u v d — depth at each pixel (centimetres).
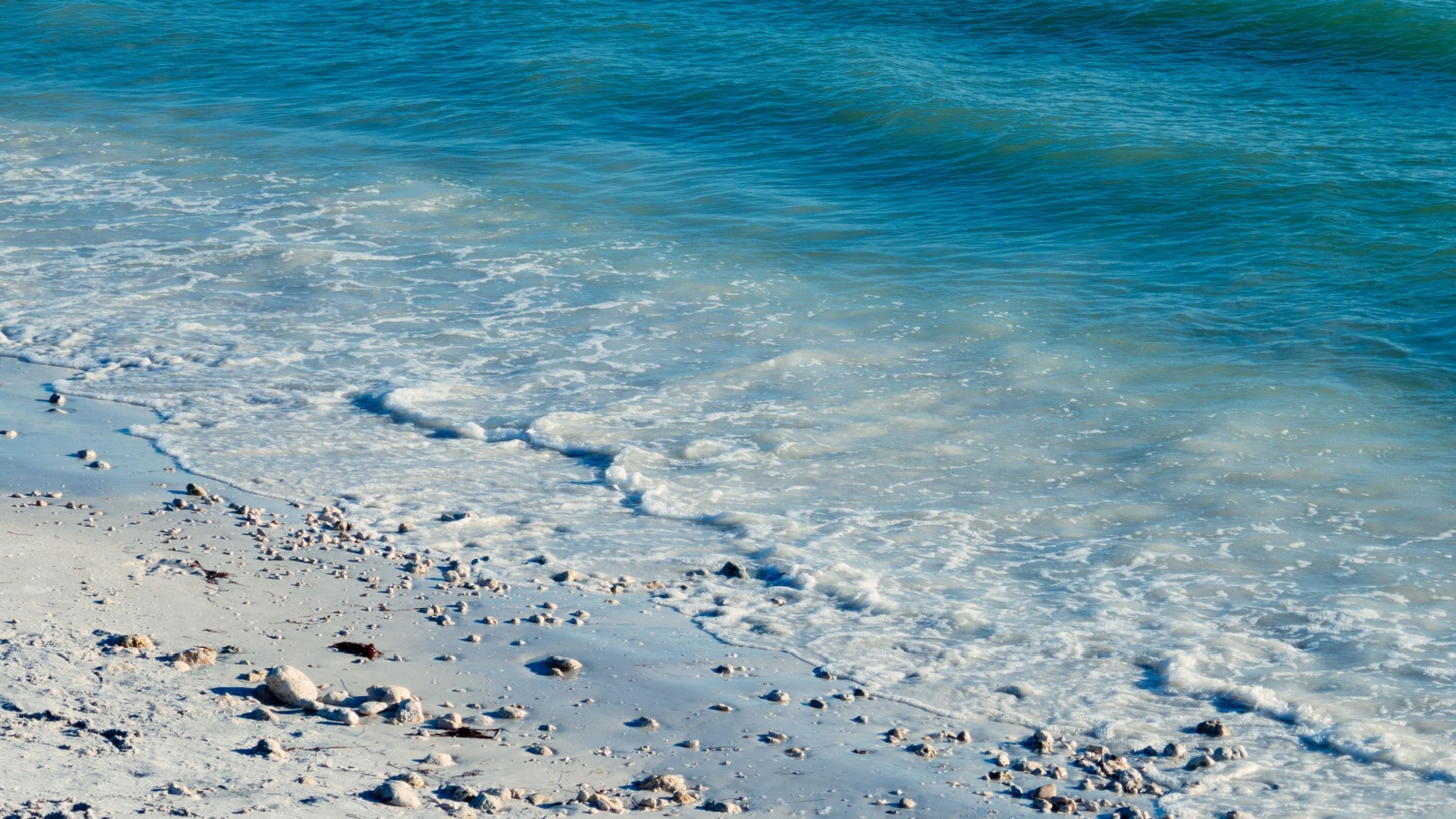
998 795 682
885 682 812
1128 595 934
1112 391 1309
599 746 713
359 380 1350
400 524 1023
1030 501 1087
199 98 2739
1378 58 2572
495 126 2462
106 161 2281
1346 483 1103
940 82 2506
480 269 1708
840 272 1695
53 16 3369
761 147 2308
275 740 661
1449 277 1556
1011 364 1380
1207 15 2797
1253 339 1427
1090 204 1933
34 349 1412
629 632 863
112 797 565
